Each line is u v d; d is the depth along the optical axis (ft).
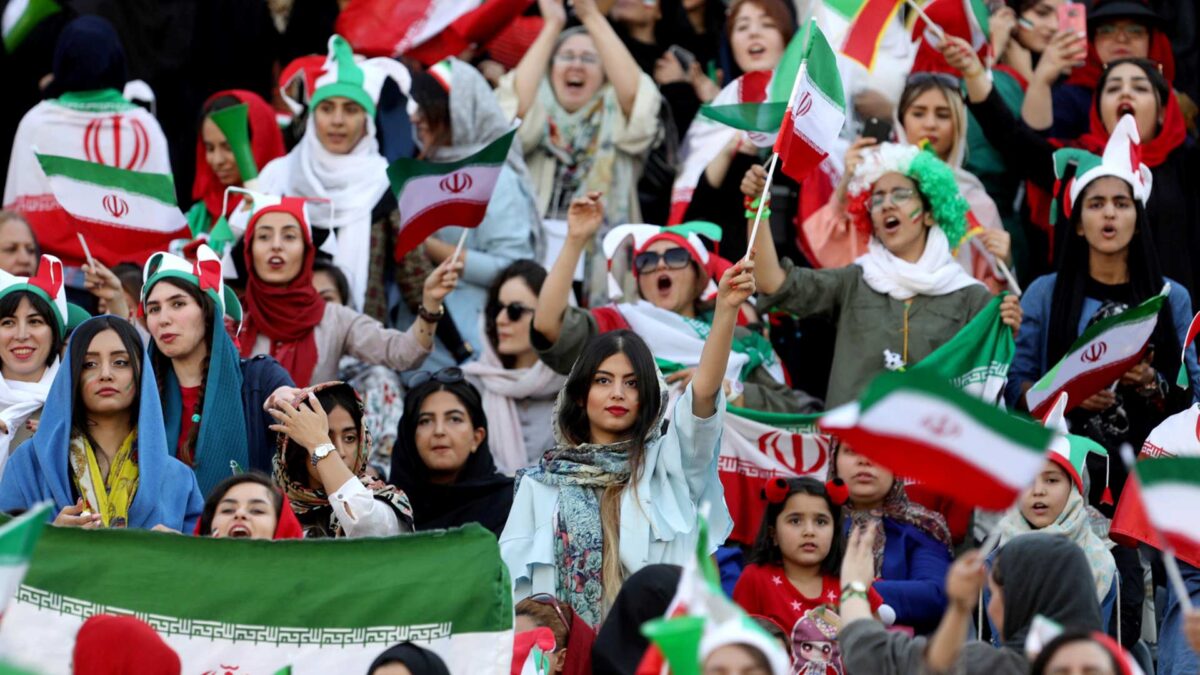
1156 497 73.20
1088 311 114.93
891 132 133.18
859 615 79.66
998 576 77.66
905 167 115.85
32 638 82.89
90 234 118.21
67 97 136.56
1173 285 114.32
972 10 133.69
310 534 98.12
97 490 94.73
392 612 83.66
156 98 151.84
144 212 119.03
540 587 92.79
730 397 117.91
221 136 134.51
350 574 84.43
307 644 83.46
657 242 120.67
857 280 116.37
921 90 130.41
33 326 105.19
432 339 116.47
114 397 95.30
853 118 133.49
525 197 135.33
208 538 84.89
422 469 110.01
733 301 92.89
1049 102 136.87
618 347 95.20
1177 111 130.31
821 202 129.59
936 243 115.96
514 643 85.81
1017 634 76.74
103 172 118.32
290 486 98.27
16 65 151.84
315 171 130.72
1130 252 114.62
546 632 86.53
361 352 117.19
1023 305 117.08
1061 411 99.14
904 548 104.22
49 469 94.02
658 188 138.51
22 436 104.01
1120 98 129.49
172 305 101.55
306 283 116.67
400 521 97.40
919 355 114.11
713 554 94.84
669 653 65.21
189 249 120.78
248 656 83.35
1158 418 111.34
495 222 132.67
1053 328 115.03
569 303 115.03
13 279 106.52
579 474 94.17
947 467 66.18
